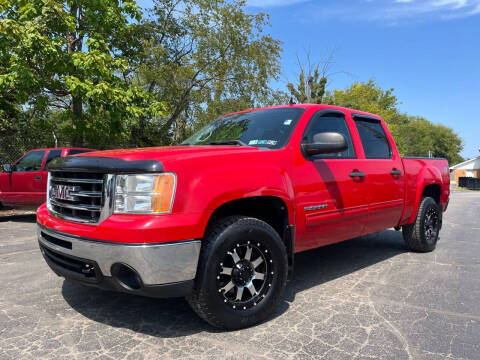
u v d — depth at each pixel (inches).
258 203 122.6
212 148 115.6
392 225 185.2
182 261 95.7
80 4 435.5
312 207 131.4
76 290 143.1
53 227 109.7
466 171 2288.4
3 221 338.6
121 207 96.6
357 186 152.3
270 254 113.5
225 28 695.7
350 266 182.1
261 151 119.5
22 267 176.6
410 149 2908.5
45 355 93.9
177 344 100.2
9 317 117.5
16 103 513.7
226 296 108.7
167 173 96.0
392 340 103.5
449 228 323.6
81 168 103.7
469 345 101.0
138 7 487.8
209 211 100.0
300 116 139.8
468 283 155.5
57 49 386.0
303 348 98.4
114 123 460.1
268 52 745.6
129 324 112.7
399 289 147.2
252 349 97.7
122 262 92.9
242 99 728.3
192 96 702.5
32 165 322.0
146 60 633.6
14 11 408.8
